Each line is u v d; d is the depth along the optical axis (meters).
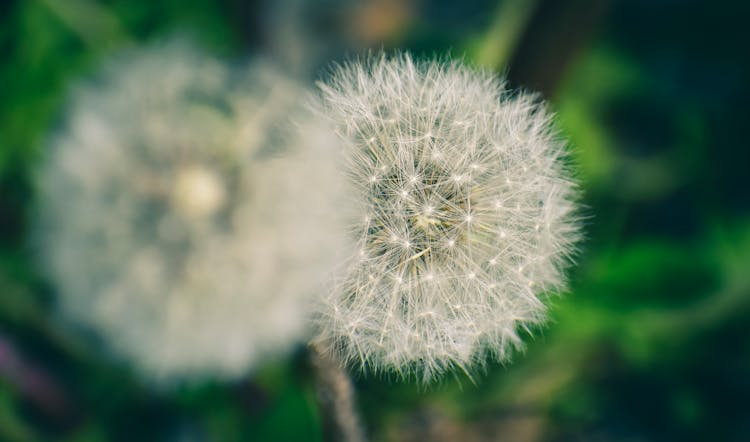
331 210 0.16
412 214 0.16
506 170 0.16
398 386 0.22
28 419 0.23
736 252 0.24
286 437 0.21
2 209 0.23
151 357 0.17
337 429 0.17
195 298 0.17
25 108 0.23
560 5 0.21
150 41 0.24
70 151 0.18
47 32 0.24
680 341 0.24
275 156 0.17
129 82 0.18
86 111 0.18
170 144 0.17
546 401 0.24
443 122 0.16
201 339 0.17
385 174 0.16
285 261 0.16
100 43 0.24
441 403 0.22
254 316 0.17
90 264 0.17
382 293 0.16
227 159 0.17
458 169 0.16
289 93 0.17
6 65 0.24
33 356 0.23
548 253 0.16
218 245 0.16
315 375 0.16
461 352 0.16
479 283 0.16
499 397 0.23
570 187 0.17
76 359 0.23
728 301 0.23
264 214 0.16
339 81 0.16
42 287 0.23
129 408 0.23
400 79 0.16
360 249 0.16
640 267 0.23
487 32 0.24
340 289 0.16
